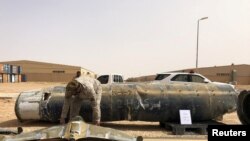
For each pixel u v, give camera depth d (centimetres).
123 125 1077
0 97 2009
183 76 1355
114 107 983
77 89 848
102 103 978
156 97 994
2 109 1503
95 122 856
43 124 1045
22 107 1020
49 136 488
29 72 9519
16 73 7850
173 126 941
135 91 1002
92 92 844
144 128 1027
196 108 1001
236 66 7144
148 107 984
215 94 1035
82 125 511
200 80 1359
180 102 996
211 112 1020
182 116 974
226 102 1038
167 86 1031
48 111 1012
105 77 1781
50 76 9531
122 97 991
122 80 1812
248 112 820
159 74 1424
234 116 1366
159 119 1003
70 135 475
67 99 878
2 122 1093
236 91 1081
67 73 9544
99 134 501
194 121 1029
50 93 1038
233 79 3394
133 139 520
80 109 972
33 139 496
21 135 517
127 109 985
